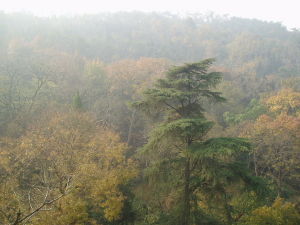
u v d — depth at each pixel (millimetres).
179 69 11453
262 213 12945
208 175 9312
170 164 11086
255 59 72312
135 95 39125
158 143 10461
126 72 42500
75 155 17375
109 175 17422
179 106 12109
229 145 8672
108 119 35062
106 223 17594
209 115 37000
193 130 9836
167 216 11742
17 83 31938
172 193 11164
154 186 10641
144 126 35688
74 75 41500
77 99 27797
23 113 27875
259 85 56344
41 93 33219
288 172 30250
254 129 30844
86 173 14367
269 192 9234
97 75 41781
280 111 37406
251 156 31484
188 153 9531
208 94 11805
